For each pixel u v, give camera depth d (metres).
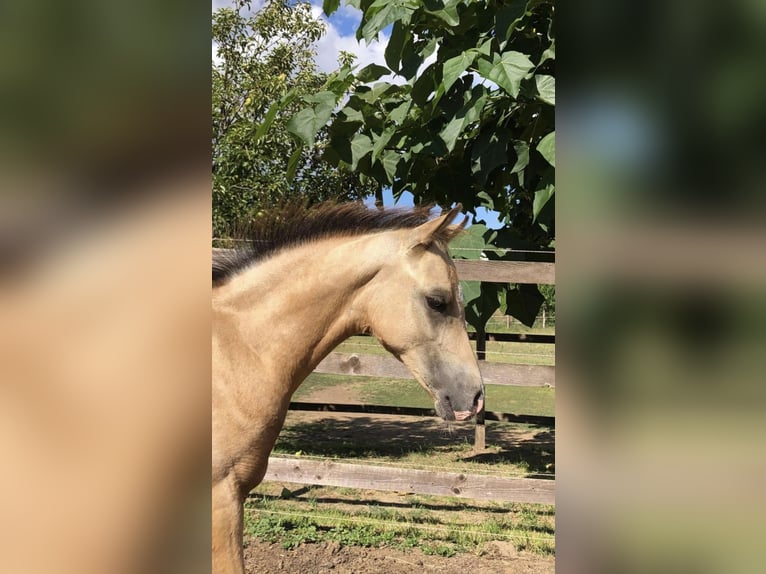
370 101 3.56
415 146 3.27
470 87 3.11
